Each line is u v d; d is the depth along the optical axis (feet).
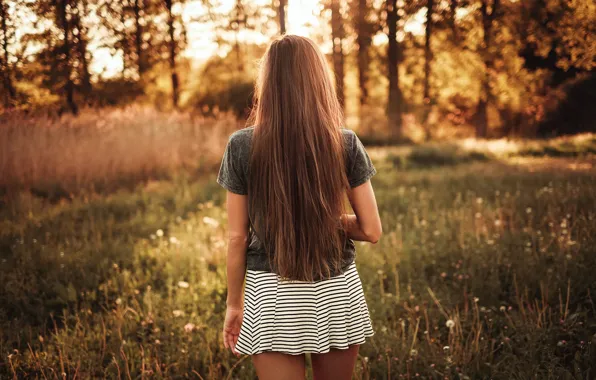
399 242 17.15
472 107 102.83
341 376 6.26
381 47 96.12
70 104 53.78
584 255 13.75
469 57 80.43
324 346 5.89
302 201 5.80
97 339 11.23
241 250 6.13
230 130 47.67
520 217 18.81
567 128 91.40
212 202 25.93
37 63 50.37
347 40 96.32
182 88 80.43
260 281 5.99
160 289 14.40
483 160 50.65
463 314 11.64
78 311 13.14
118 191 29.96
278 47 5.93
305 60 5.89
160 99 78.18
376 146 73.82
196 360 10.15
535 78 81.76
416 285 13.76
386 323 11.51
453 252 15.79
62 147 32.48
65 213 23.59
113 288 14.25
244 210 6.09
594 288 11.91
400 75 97.60
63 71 52.44
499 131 99.60
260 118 5.95
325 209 5.81
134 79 70.74
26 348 11.22
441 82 86.43
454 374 9.25
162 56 77.87
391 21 86.43
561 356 9.59
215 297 13.76
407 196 26.61
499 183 28.48
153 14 76.59
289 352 5.85
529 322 10.54
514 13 75.77
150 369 9.86
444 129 86.43
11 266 15.92
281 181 5.78
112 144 35.45
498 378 9.04
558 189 23.29
